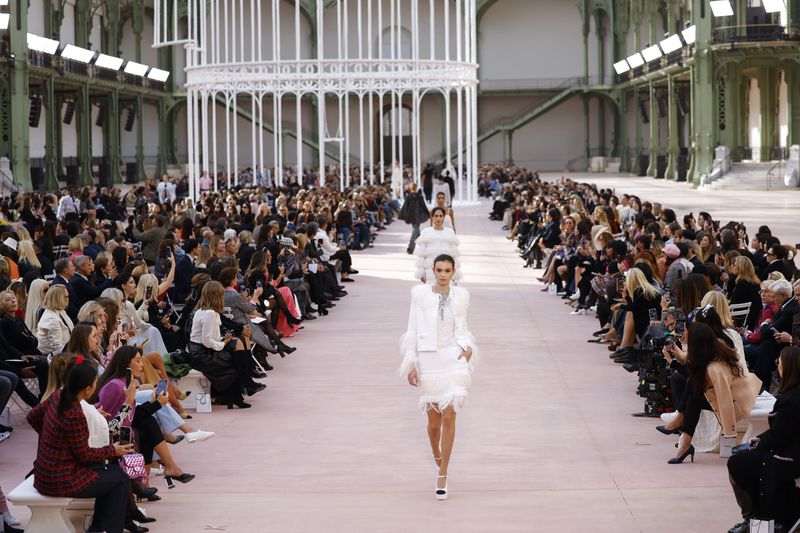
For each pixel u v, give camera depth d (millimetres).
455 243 12875
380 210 33781
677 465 8234
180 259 15195
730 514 7066
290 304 14469
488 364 12430
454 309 7465
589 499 7422
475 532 6758
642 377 10195
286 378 11820
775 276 10727
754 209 33406
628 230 18875
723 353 8078
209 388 10484
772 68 48312
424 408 7480
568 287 17469
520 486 7758
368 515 7133
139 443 7738
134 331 9828
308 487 7809
